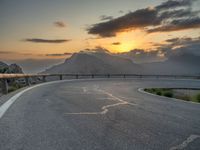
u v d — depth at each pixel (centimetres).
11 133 428
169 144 387
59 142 382
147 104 886
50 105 762
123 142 390
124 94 1316
